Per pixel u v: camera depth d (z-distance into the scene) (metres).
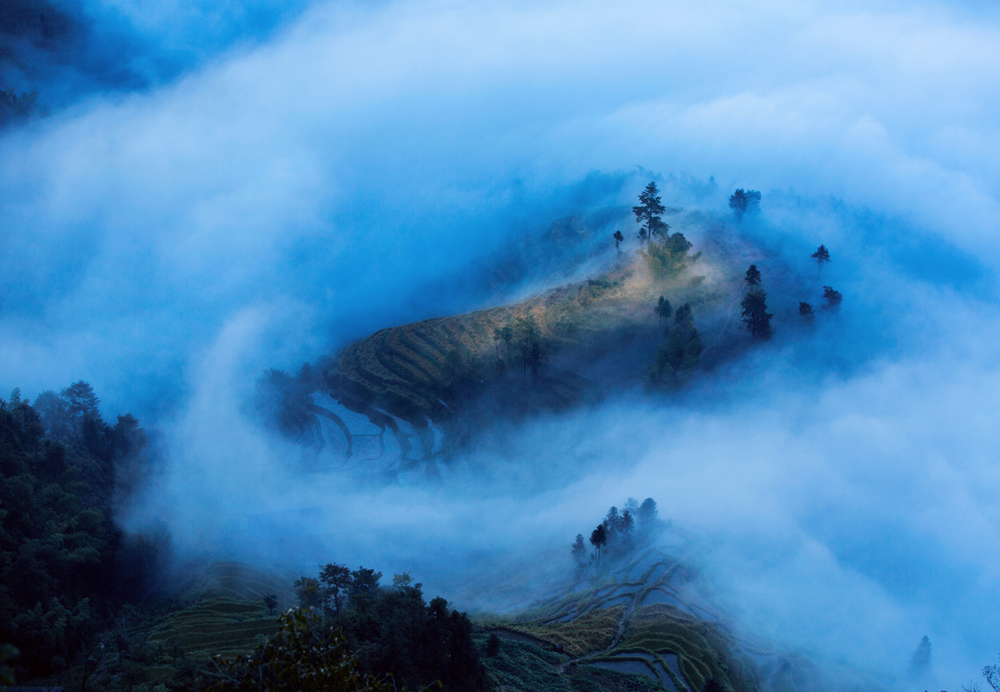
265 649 44.44
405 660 83.12
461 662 89.38
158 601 145.25
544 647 126.56
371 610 91.69
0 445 149.88
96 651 111.19
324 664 42.28
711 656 126.12
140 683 97.62
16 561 122.81
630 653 125.00
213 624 128.38
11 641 102.50
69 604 124.56
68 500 147.75
